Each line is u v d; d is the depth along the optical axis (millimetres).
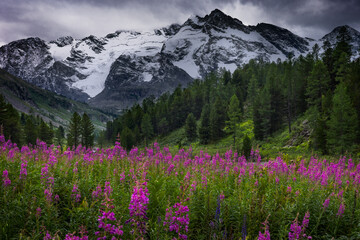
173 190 7547
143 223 4391
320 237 6043
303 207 6738
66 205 6121
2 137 11664
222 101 83500
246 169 10062
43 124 71500
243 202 6703
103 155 11703
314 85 55625
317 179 8359
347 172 10352
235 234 5715
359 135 37719
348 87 43562
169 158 11953
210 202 6516
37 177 7375
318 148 38156
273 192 7422
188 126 83938
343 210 6094
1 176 6578
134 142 82188
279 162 10312
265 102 63250
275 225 6090
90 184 7215
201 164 11195
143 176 6547
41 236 4918
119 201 6141
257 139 63312
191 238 5922
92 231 5117
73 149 12180
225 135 78438
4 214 5289
